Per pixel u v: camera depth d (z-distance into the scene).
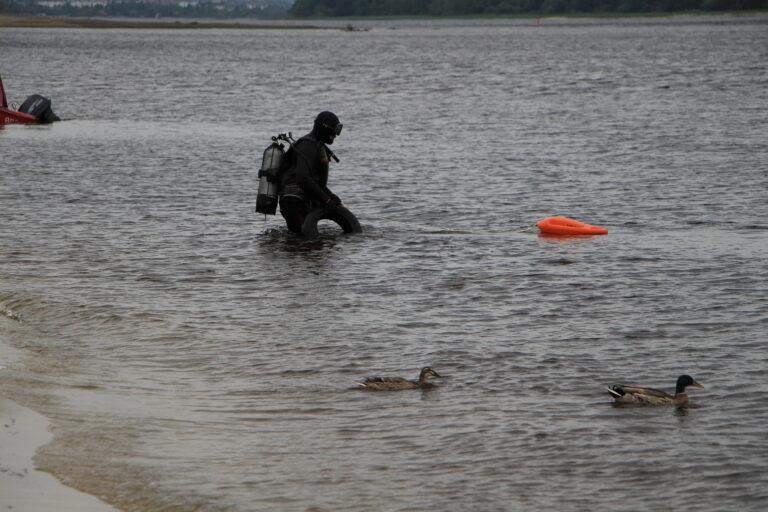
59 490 27.81
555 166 93.12
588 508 27.70
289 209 63.34
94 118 140.75
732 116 138.38
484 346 41.69
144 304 47.91
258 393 36.69
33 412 33.66
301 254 58.25
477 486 29.00
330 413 34.66
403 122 137.62
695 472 29.94
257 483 28.94
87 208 71.81
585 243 60.84
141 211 71.06
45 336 43.38
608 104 160.75
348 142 114.25
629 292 49.84
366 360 40.22
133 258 57.00
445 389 36.88
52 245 59.88
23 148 105.12
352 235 63.44
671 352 40.97
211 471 29.67
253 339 42.94
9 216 68.44
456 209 72.25
